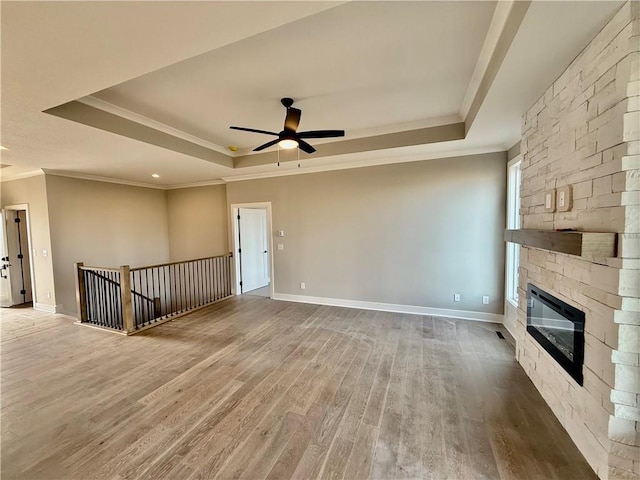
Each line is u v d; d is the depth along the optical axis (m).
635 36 1.38
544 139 2.34
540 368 2.46
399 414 2.21
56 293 5.05
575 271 1.91
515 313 3.62
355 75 2.55
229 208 6.07
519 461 1.77
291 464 1.75
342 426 2.08
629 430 1.51
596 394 1.67
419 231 4.53
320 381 2.68
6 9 1.32
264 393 2.49
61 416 2.21
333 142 4.30
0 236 5.50
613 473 1.55
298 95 2.91
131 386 2.62
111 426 2.10
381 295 4.85
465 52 2.24
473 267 4.27
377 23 1.90
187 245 6.75
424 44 2.13
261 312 4.82
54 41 1.58
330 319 4.43
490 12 1.81
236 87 2.71
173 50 1.73
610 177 1.55
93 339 3.73
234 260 6.10
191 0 1.32
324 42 2.08
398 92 2.90
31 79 1.96
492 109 2.69
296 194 5.36
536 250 2.55
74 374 2.83
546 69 2.00
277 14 1.47
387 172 4.67
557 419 2.13
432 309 4.54
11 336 3.86
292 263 5.48
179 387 2.59
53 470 1.72
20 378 2.77
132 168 4.89
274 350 3.35
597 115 1.65
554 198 2.15
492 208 4.11
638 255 1.45
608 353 1.57
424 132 3.77
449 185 4.31
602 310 1.62
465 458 1.79
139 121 3.35
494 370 2.86
